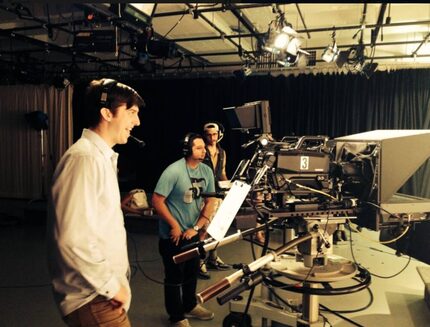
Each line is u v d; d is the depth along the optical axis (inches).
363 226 72.9
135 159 293.7
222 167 151.6
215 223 60.7
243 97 264.1
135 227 200.8
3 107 304.5
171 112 284.2
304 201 71.5
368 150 71.0
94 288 46.9
